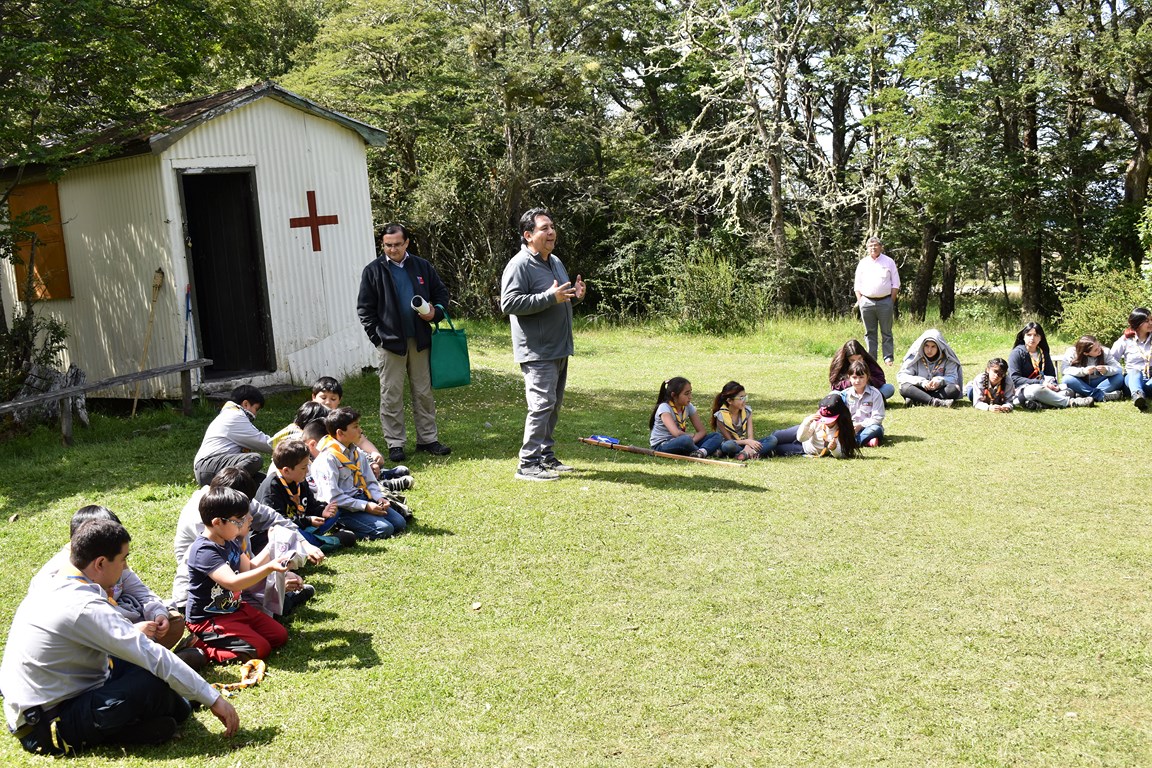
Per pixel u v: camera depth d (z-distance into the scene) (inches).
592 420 404.2
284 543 200.5
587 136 1039.6
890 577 209.6
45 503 287.7
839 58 942.4
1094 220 935.0
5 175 504.1
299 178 477.7
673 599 200.2
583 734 149.7
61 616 145.3
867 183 936.3
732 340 757.9
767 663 171.2
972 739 145.7
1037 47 818.2
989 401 396.2
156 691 148.6
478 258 972.6
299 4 1013.8
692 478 296.5
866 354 392.2
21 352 433.1
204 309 522.9
